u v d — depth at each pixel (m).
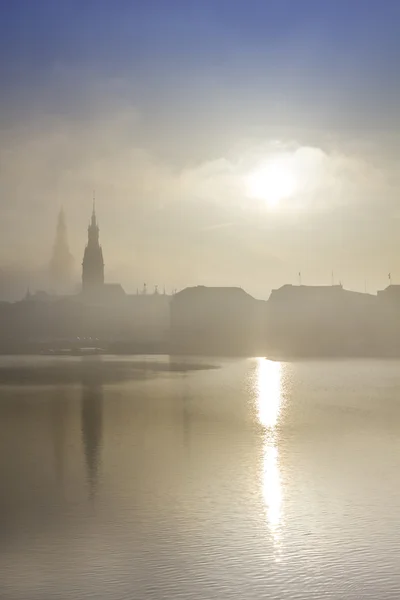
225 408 88.25
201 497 44.03
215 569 32.62
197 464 53.53
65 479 48.75
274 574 32.03
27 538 36.59
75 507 42.00
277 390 111.25
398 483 47.16
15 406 89.56
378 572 32.12
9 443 62.75
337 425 73.38
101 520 39.50
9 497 44.16
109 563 33.31
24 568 32.72
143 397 100.62
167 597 29.83
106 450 59.47
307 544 35.59
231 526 38.38
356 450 58.94
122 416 80.25
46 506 42.19
